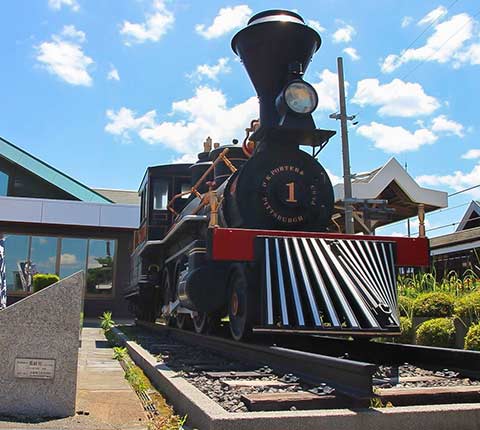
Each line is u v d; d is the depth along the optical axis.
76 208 21.28
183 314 10.24
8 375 4.16
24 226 21.66
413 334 8.95
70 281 4.30
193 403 3.78
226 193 7.66
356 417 3.36
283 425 3.26
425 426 3.45
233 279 7.22
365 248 6.45
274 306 5.84
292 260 6.15
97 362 7.60
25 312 4.23
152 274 12.03
